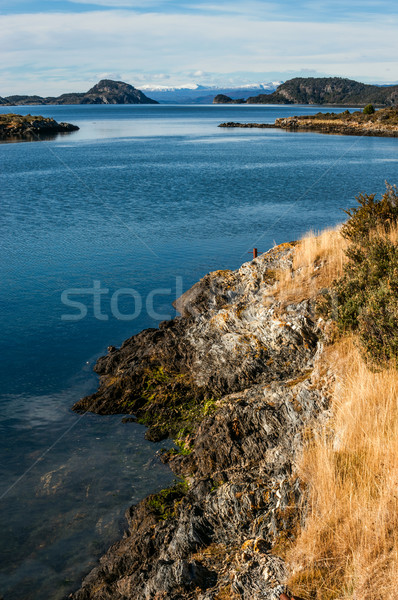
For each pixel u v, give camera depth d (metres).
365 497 6.96
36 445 13.91
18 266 29.70
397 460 7.31
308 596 6.09
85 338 20.88
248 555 7.59
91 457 13.32
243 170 73.62
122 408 15.71
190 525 9.19
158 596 7.78
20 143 136.38
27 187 60.53
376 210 17.97
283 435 11.42
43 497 11.78
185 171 73.44
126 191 56.47
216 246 33.31
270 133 159.25
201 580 7.80
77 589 9.44
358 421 8.69
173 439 13.98
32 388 17.08
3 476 12.53
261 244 33.41
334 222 39.03
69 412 15.72
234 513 9.09
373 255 13.49
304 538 6.98
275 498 8.80
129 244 34.12
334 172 69.94
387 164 78.69
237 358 15.74
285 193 53.69
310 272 17.55
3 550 10.31
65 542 10.52
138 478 12.35
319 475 7.87
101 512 11.28
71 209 46.25
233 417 12.44
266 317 16.12
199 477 11.92
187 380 16.36
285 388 12.70
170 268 29.20
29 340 20.58
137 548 9.62
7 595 9.30
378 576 5.75
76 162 88.25
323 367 11.94
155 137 153.25
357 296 12.47
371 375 9.80
